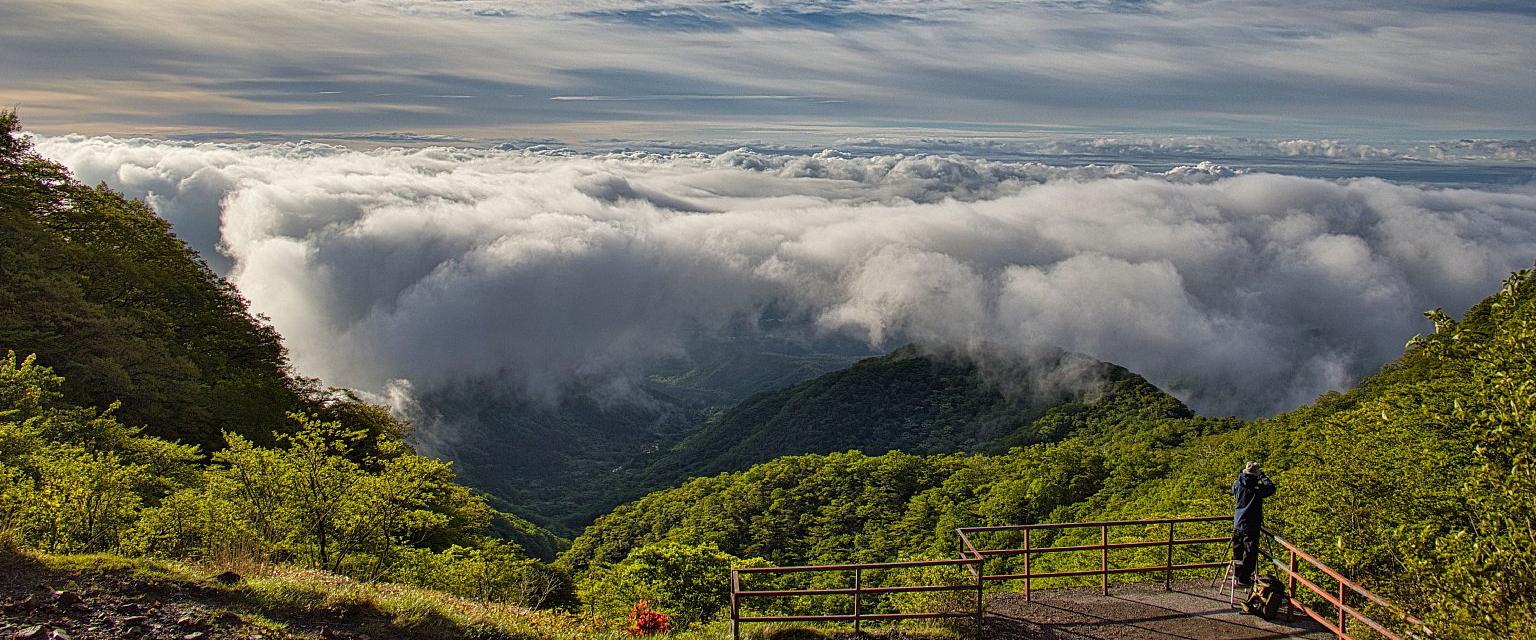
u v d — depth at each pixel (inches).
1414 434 658.2
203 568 458.0
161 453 862.5
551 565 1246.9
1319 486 689.6
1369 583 573.3
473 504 1375.5
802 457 2910.9
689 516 2578.7
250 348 1788.9
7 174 1521.9
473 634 433.1
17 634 337.4
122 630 357.4
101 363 1144.8
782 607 1072.8
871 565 467.8
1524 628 342.3
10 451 631.2
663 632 538.9
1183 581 544.7
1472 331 421.1
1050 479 2212.1
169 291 1674.5
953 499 2357.3
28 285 1202.0
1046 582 893.2
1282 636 465.7
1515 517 373.7
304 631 394.9
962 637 467.2
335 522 619.2
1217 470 1569.9
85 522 540.1
